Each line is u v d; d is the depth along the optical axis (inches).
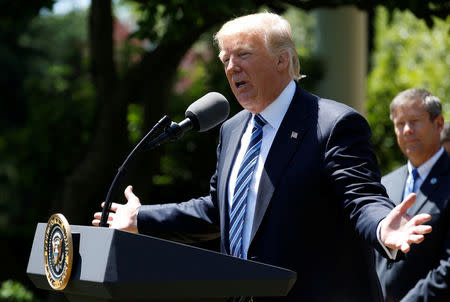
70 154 741.3
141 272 139.8
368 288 185.9
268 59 195.3
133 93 482.9
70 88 785.6
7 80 1528.1
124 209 211.0
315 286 180.2
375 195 175.6
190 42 470.6
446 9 422.9
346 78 645.3
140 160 485.4
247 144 206.2
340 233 184.1
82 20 1626.5
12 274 771.4
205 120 190.4
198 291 144.6
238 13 406.9
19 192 1255.5
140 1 444.8
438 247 252.4
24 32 1547.7
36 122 751.1
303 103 196.1
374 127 757.9
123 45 731.4
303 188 183.6
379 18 852.0
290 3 442.6
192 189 715.4
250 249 185.3
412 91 279.6
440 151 274.5
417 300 244.7
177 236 211.3
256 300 178.4
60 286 145.9
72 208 487.2
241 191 193.6
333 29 646.5
